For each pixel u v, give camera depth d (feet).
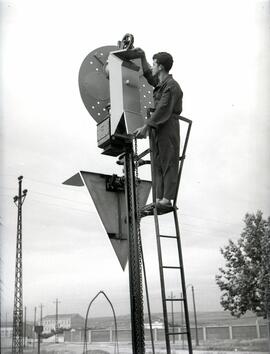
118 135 11.42
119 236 12.57
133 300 10.82
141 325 10.58
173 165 10.71
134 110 11.28
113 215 12.64
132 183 11.43
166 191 10.59
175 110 11.02
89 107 12.66
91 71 12.89
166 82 10.92
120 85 11.30
